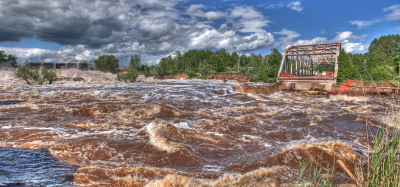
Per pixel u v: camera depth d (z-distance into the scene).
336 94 24.33
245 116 11.52
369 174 4.04
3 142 7.54
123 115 11.68
